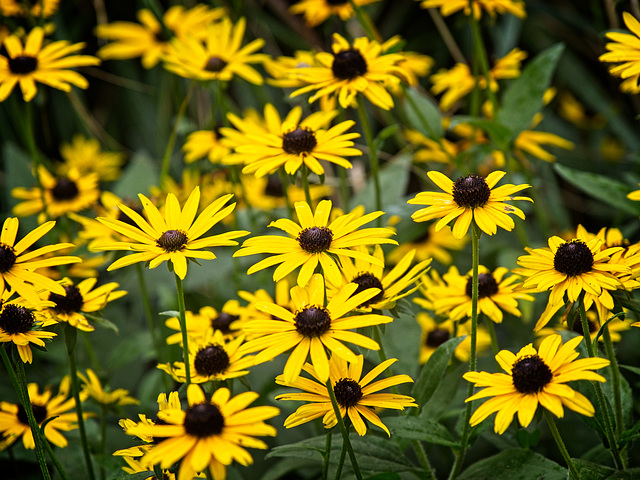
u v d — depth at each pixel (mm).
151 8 1547
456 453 1263
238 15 1699
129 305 1744
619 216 1589
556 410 1150
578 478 1181
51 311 1274
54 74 1431
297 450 1272
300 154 1328
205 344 1309
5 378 1495
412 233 1553
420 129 1504
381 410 1338
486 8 1521
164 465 1131
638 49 1317
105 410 1348
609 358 1249
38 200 1536
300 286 1208
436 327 1446
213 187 1561
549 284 1213
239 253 1221
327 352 1194
